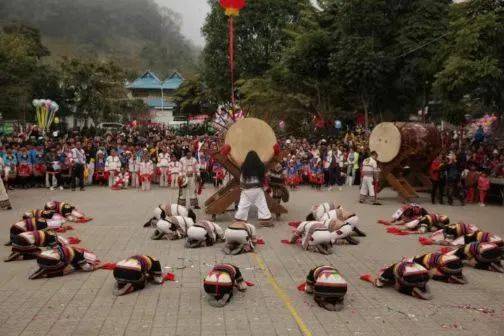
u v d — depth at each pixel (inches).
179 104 2260.1
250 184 441.1
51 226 419.5
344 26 1063.0
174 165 784.9
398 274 265.4
